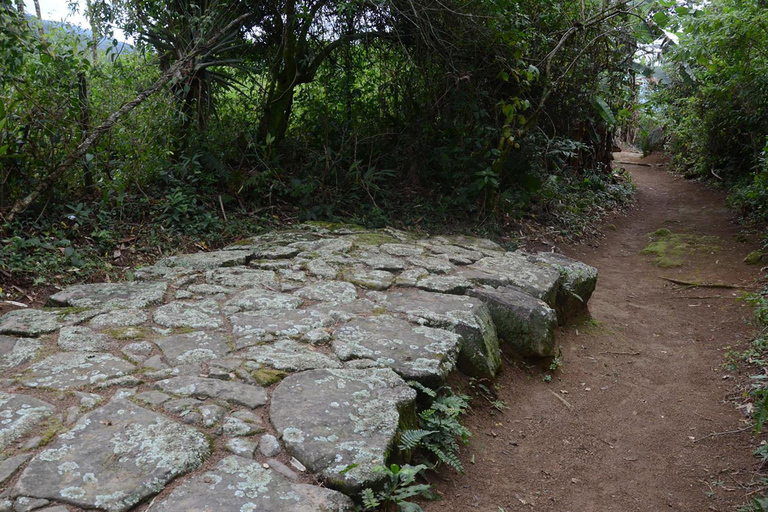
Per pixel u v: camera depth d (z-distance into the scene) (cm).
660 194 1437
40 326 352
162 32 705
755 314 543
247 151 752
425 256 562
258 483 229
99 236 534
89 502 208
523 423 381
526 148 845
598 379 461
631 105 989
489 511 287
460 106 810
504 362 441
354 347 350
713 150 1484
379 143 854
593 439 375
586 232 948
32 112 529
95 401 271
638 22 770
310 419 270
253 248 554
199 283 452
